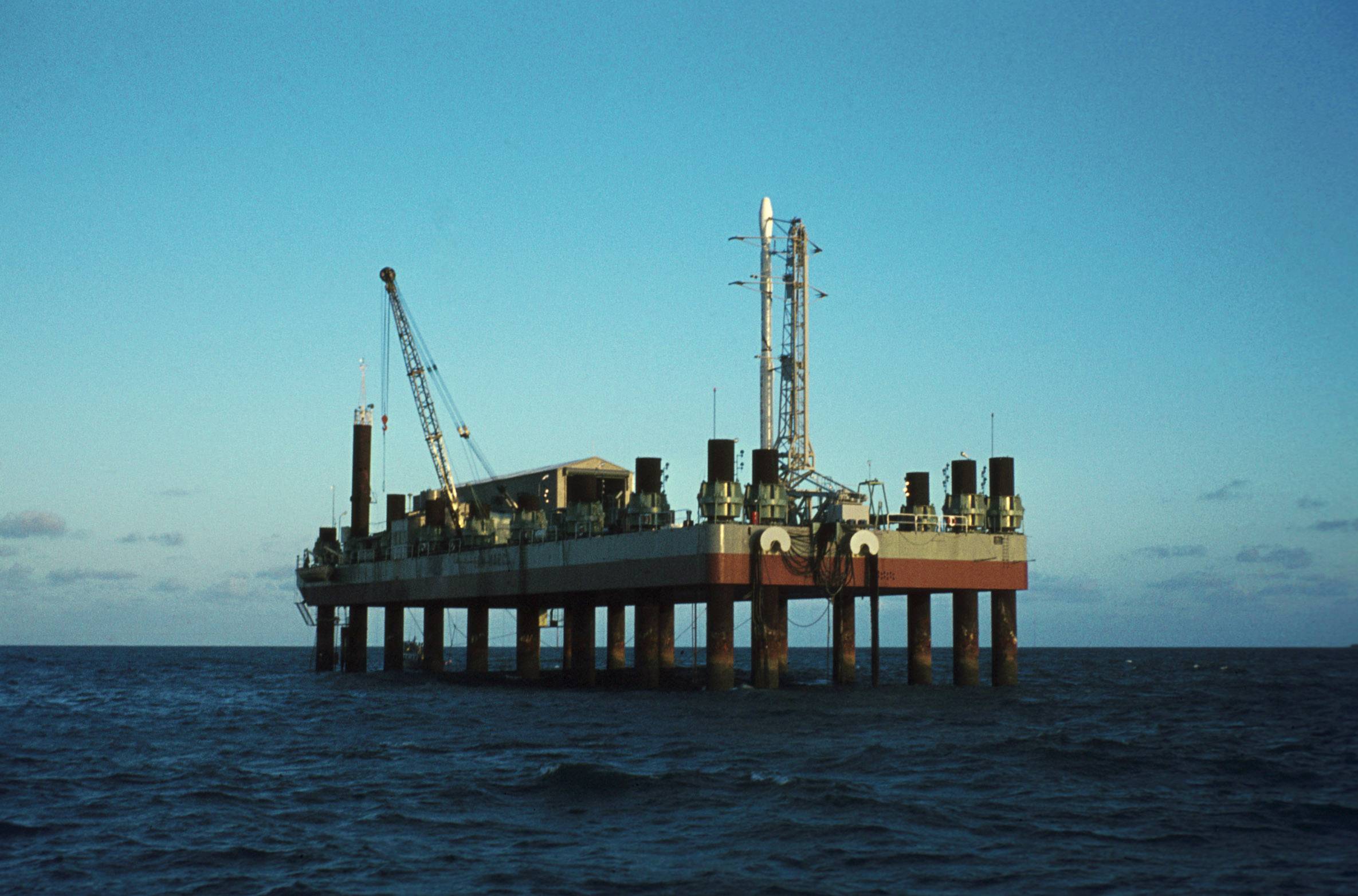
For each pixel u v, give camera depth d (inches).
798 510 4128.9
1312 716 3718.0
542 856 1553.9
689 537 3794.3
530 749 2613.2
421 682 5570.9
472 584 5187.0
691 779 2092.8
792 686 4520.2
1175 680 6555.1
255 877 1472.7
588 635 5093.5
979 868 1491.1
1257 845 1620.3
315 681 5944.9
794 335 4911.4
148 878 1478.8
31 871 1513.3
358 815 1847.9
